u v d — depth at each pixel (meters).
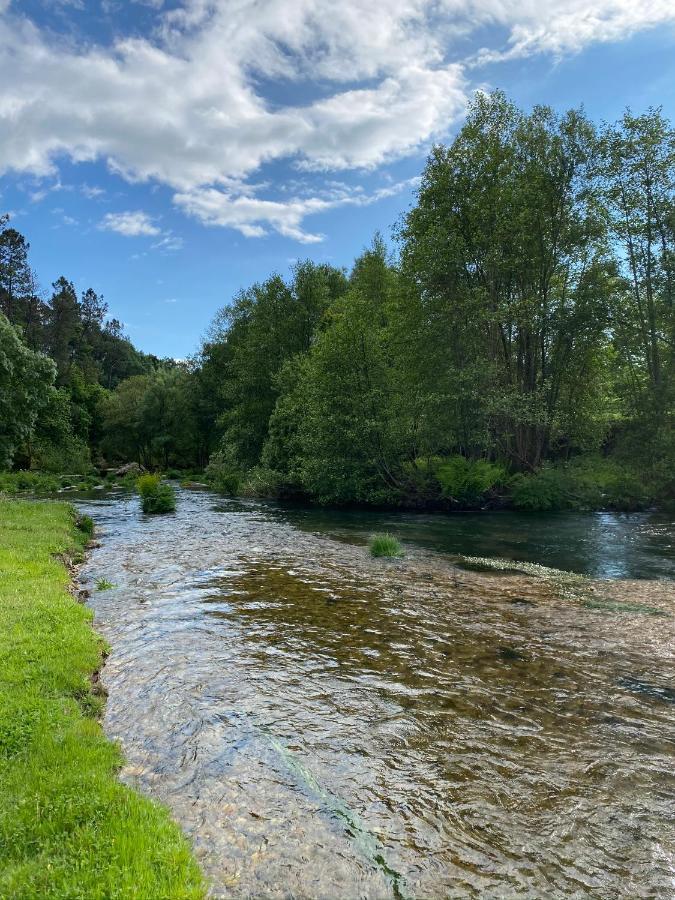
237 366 45.50
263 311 44.69
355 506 27.66
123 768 4.87
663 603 9.95
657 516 22.67
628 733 5.51
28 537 14.62
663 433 24.55
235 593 10.65
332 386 25.98
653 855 3.86
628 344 26.66
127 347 113.44
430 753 5.17
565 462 27.97
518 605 9.86
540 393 25.98
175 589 10.95
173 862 3.51
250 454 41.28
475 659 7.40
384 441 25.45
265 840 3.96
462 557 14.20
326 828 4.12
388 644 7.96
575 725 5.67
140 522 21.56
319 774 4.83
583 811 4.34
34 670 6.36
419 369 26.38
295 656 7.52
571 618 9.09
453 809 4.36
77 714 5.61
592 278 26.47
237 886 3.49
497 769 4.92
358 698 6.30
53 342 75.62
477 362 24.95
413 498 25.67
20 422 28.00
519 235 25.58
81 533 17.34
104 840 3.63
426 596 10.44
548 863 3.79
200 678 6.82
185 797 4.47
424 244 25.95
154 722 5.73
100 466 66.44
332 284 49.06
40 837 3.68
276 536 17.72
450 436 25.50
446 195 27.16
